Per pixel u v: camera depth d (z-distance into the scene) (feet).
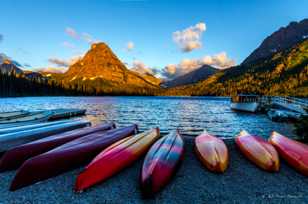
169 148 16.35
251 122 53.88
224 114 76.13
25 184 11.94
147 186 10.86
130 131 24.77
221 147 17.26
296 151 15.60
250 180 13.04
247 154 16.97
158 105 135.95
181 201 10.55
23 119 41.91
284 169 14.67
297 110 56.90
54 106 108.27
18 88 218.18
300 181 12.91
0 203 10.37
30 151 16.17
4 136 19.19
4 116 44.73
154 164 12.51
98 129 25.59
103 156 13.78
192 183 12.60
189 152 18.80
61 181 12.76
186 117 66.85
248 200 10.74
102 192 11.44
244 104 84.23
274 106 77.36
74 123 29.81
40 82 260.83
